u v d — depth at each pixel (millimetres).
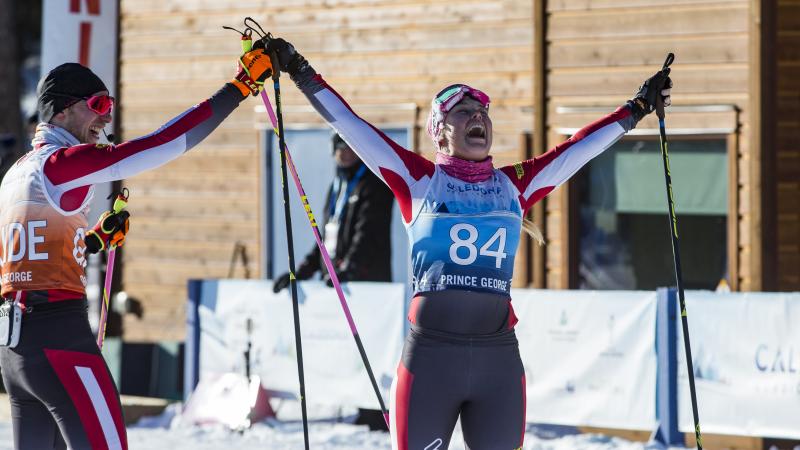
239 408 19703
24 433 10484
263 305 20156
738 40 19891
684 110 20312
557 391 18344
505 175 10664
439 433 10180
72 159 10031
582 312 18172
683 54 20297
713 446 17922
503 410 10250
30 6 62375
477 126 10430
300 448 18016
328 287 19625
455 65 22906
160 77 25781
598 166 21406
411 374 10125
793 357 16859
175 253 25719
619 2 20719
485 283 10211
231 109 10586
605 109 20812
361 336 19344
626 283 21188
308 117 24312
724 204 20328
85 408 10055
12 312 10094
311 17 24266
